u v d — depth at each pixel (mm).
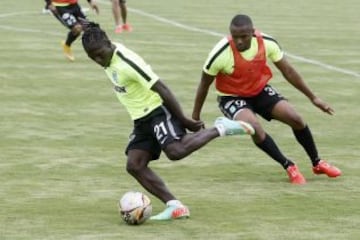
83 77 50562
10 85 47500
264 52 28375
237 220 24609
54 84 48156
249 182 29203
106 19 80312
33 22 76438
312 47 64625
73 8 55812
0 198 26844
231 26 27750
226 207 26016
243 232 23469
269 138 29047
